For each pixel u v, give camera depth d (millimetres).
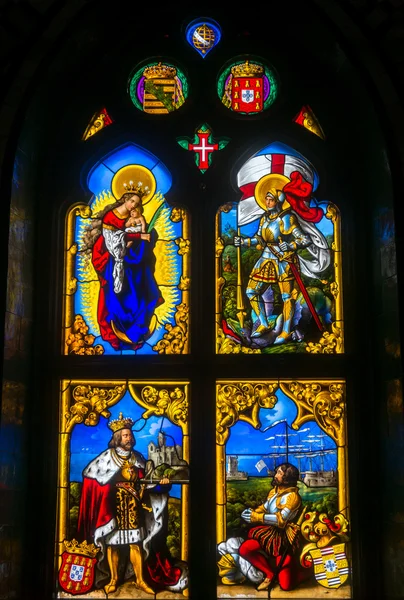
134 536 5164
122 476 5234
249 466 5230
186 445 5270
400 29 5207
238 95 5766
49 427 5270
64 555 5141
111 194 5641
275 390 5328
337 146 5645
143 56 5809
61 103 5660
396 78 5242
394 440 4961
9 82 5215
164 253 5531
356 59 5297
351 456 5219
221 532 5156
